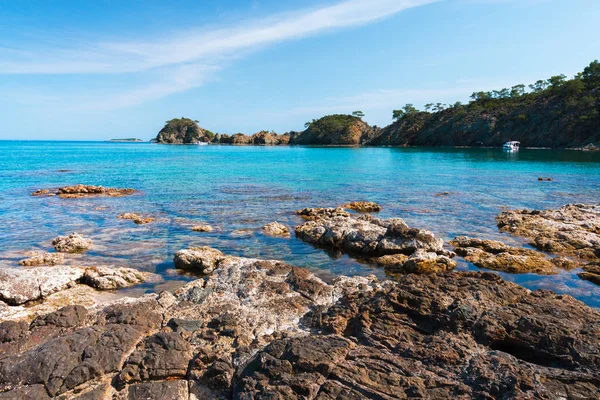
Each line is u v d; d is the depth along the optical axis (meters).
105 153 99.19
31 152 97.88
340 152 112.50
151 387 6.61
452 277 9.60
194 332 8.37
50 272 11.54
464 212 23.41
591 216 19.70
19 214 22.20
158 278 12.64
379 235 15.91
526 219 19.62
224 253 15.42
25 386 6.39
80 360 6.96
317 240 16.98
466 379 6.19
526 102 125.06
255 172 49.22
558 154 79.06
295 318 9.09
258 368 6.74
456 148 123.12
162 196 29.00
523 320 7.43
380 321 8.23
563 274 13.18
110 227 19.28
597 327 7.21
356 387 6.11
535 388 5.79
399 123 168.75
